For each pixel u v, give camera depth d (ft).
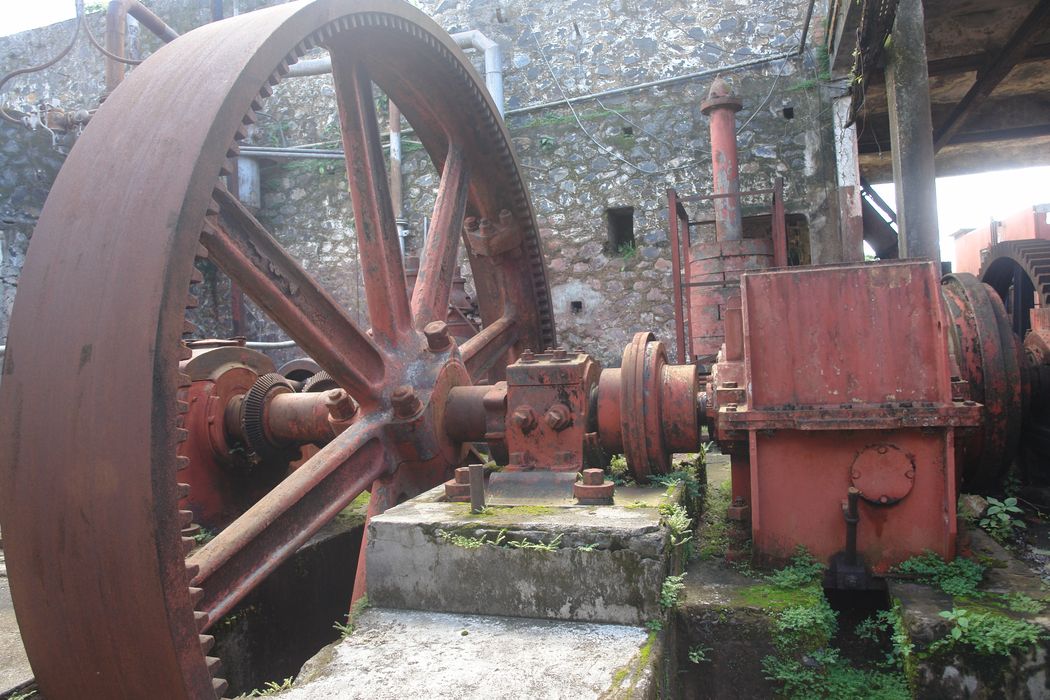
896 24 20.80
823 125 30.17
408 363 11.95
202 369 14.25
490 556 9.20
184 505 13.65
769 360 10.28
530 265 16.78
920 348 9.95
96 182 7.38
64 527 6.67
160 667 6.68
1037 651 8.31
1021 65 33.81
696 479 13.61
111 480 6.47
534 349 17.16
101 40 41.09
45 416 6.76
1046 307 14.16
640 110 32.73
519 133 34.12
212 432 13.98
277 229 38.06
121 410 6.48
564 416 10.97
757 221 32.78
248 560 8.77
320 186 37.52
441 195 14.51
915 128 20.58
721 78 30.01
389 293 11.88
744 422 10.21
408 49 12.63
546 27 33.83
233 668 11.79
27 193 29.66
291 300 9.70
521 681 7.56
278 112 38.06
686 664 9.64
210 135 7.25
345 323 10.75
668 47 32.32
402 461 11.63
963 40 30.25
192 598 6.81
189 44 8.52
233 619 11.87
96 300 6.81
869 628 10.04
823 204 30.14
